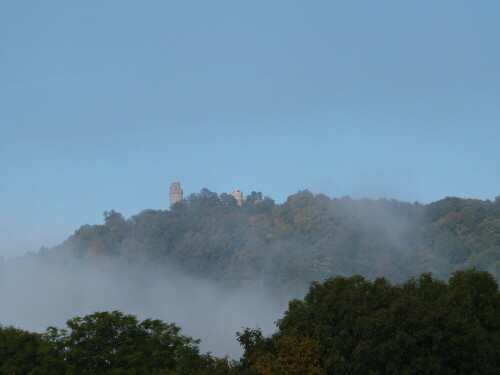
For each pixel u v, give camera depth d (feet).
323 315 222.69
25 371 232.12
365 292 229.25
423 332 198.80
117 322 248.93
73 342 241.96
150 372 225.56
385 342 199.31
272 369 209.87
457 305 217.97
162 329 250.98
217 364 215.31
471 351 199.62
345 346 209.36
